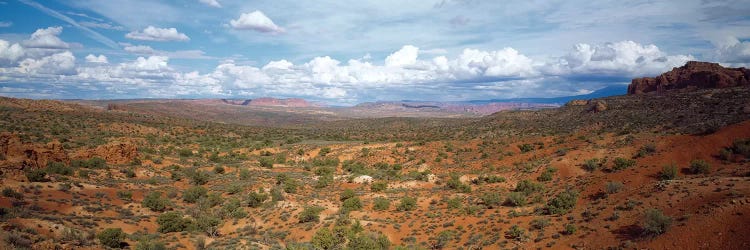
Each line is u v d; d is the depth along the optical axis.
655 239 31.22
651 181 51.19
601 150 69.12
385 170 87.06
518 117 150.50
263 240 40.00
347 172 86.56
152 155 85.69
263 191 60.00
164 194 58.56
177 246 36.00
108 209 47.50
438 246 39.34
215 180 71.19
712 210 31.64
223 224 48.03
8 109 110.56
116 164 72.00
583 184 55.91
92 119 121.56
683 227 31.05
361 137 156.38
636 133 77.06
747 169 47.38
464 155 89.94
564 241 36.12
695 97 100.06
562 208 45.09
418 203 56.50
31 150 58.91
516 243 37.56
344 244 38.75
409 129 187.88
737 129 59.66
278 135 161.50
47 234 33.50
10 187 45.84
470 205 53.75
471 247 37.97
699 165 52.38
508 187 63.09
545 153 77.62
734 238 27.80
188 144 117.38
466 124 167.00
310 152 107.94
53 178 54.47
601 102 122.38
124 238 36.50
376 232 43.44
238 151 112.00
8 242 25.91
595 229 36.78
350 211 52.19
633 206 39.09
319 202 56.66
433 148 96.88
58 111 123.88
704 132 64.25
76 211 44.38
